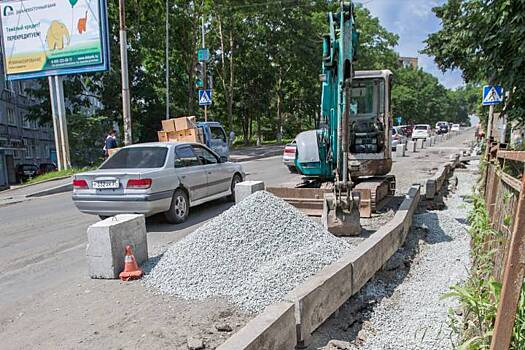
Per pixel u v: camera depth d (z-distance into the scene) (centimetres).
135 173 707
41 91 2811
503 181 391
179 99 3291
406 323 380
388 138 838
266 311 312
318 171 825
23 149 3616
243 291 414
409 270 519
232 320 369
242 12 3036
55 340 344
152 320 373
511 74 528
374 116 840
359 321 386
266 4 3119
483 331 271
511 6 496
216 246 489
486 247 430
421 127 4725
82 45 1700
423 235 671
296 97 4325
